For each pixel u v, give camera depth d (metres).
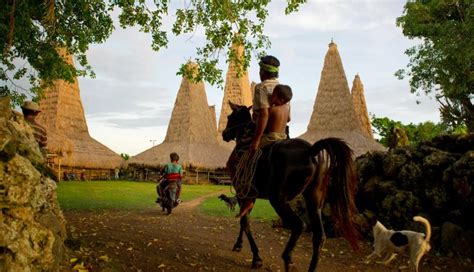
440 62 25.42
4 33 8.66
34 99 12.52
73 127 41.50
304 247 7.48
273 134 5.54
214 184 37.06
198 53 9.69
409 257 6.29
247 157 5.54
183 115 41.97
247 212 6.02
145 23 10.31
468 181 7.06
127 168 41.81
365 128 47.56
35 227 4.13
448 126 30.91
